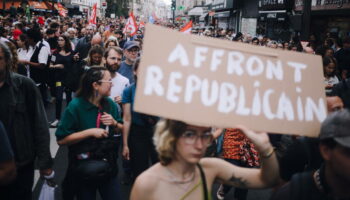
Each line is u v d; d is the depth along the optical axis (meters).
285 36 19.44
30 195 3.19
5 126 2.93
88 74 3.27
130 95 4.06
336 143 1.59
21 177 3.04
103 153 3.20
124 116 4.10
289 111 1.88
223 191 4.66
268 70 1.87
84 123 3.25
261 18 22.22
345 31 14.53
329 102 2.68
